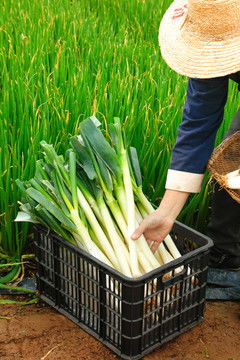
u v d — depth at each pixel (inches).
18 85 147.3
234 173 95.4
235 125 115.9
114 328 96.0
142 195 109.3
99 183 105.0
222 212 119.1
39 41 185.9
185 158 99.7
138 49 188.7
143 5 243.8
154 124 136.3
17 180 107.1
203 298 104.1
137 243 102.9
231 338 105.3
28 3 228.8
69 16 219.5
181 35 90.4
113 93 146.1
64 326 106.2
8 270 124.0
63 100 147.8
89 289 98.9
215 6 82.4
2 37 191.3
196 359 99.3
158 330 98.0
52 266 106.2
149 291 98.9
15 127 140.0
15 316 108.8
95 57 183.2
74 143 104.8
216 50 84.4
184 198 102.0
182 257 94.9
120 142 106.3
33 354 99.3
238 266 126.3
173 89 159.6
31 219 104.3
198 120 97.1
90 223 104.3
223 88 94.1
